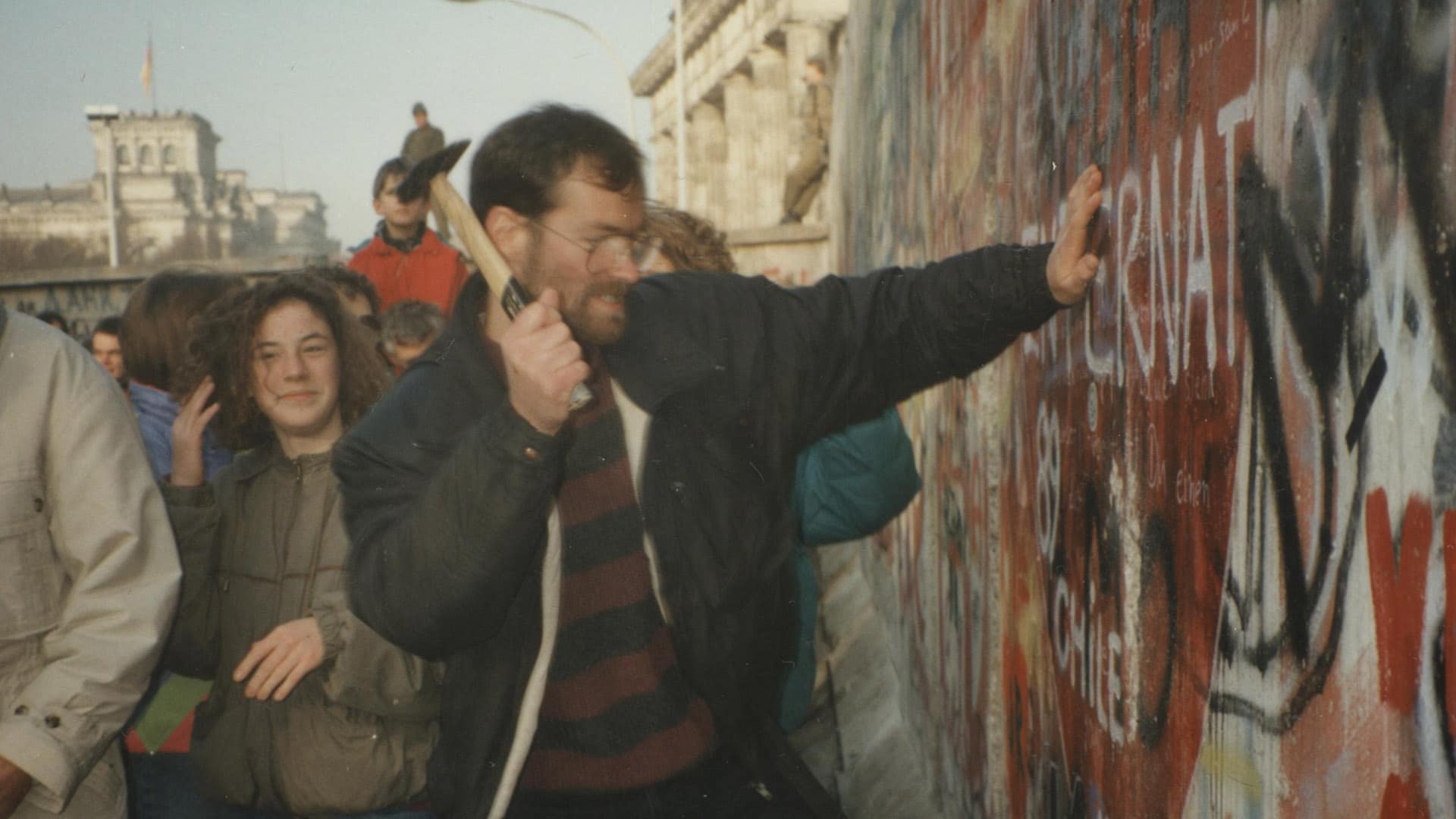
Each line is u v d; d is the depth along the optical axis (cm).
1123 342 191
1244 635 139
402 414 225
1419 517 100
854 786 536
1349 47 113
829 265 1512
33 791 235
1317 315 120
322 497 284
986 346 232
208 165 6544
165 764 302
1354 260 112
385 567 208
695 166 3331
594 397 219
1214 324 149
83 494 243
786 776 232
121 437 251
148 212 6338
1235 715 142
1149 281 177
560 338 191
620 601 223
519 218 211
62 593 246
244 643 281
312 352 287
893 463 312
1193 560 158
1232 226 143
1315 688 120
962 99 376
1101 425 205
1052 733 247
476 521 195
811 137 1692
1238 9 141
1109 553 200
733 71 2836
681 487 221
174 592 251
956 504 408
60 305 1828
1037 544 261
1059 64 237
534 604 214
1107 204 201
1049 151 246
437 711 273
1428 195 98
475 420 221
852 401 238
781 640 236
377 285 750
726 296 235
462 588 199
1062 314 237
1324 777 118
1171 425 167
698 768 227
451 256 761
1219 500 148
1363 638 110
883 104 685
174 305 400
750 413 228
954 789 411
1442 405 96
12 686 242
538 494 195
